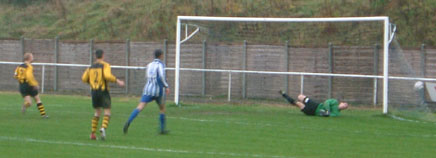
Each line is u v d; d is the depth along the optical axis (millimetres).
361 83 78938
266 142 45469
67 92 97750
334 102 65312
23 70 58688
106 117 44125
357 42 87500
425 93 70750
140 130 50594
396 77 68562
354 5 102625
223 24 92062
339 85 80812
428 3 99250
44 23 127375
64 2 135750
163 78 46781
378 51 79062
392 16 97688
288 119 61406
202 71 87000
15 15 134125
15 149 39250
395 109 68750
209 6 111938
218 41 90812
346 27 91062
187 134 48969
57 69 100188
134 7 122750
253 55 87312
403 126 57469
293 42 90562
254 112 68438
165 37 107312
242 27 92562
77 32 118625
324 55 83062
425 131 54312
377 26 87062
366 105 78125
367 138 48906
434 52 76875
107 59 97125
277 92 83562
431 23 95062
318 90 82250
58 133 47719
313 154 40156
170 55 91125
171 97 88750
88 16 125000
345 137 49188
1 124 52844
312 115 64938
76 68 98500
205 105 76750
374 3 100750
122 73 95125
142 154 38312
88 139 44625
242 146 43156
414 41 92062
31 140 43531
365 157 39375
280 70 85562
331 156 39469
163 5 117875
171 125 54875
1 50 105125
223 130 52125
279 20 70250
